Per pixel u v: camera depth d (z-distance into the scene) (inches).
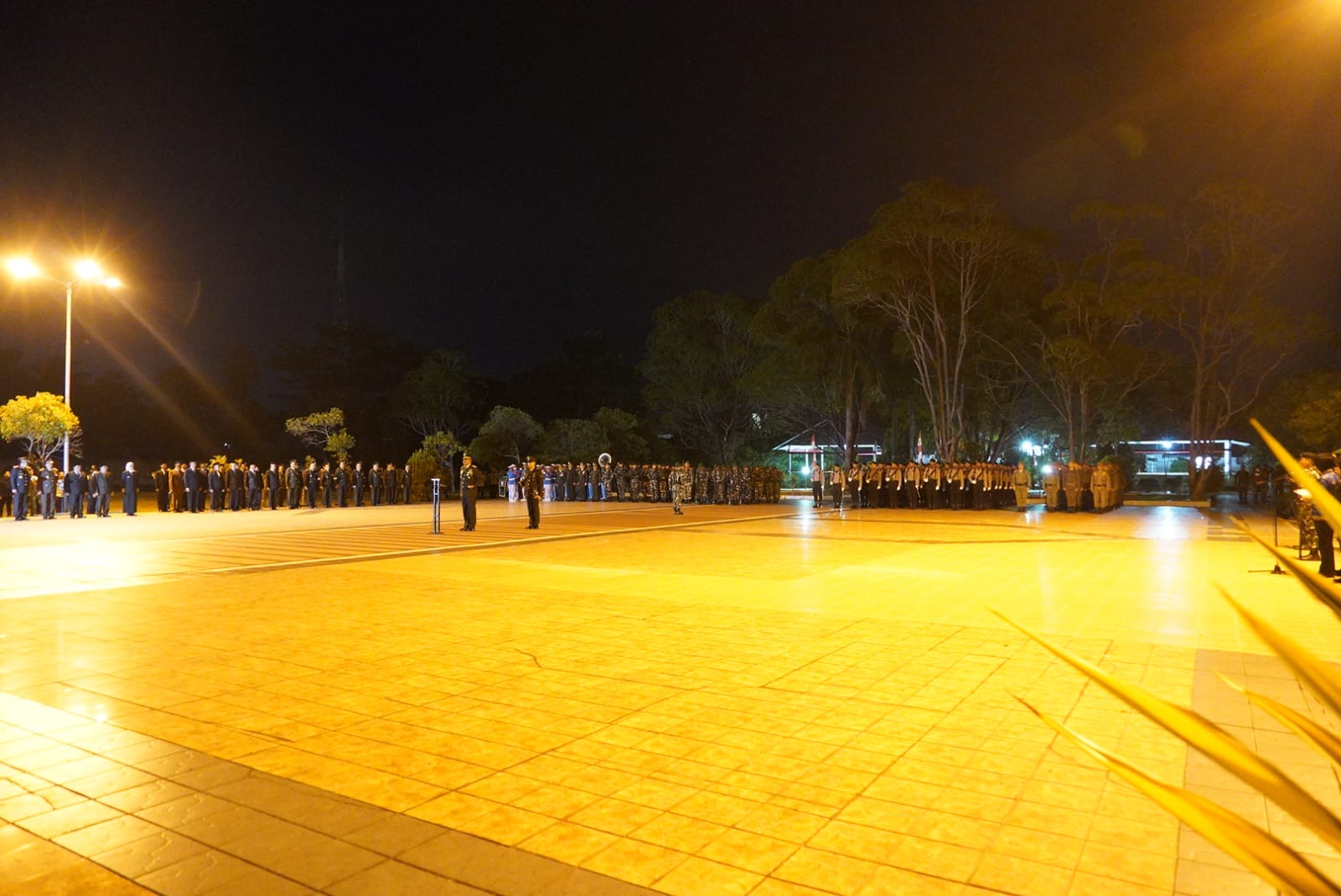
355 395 2041.1
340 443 1501.0
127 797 180.4
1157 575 509.0
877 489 1259.8
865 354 1658.5
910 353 1603.1
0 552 649.0
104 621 366.3
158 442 2086.6
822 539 751.1
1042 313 1562.5
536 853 154.3
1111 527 889.5
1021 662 293.1
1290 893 40.5
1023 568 541.0
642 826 165.8
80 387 2026.3
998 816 169.3
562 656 303.4
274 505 1275.8
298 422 1493.6
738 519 1025.5
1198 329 1501.0
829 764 198.7
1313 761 195.9
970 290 1419.8
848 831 162.9
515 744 212.5
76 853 155.2
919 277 1419.8
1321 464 492.7
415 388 1849.2
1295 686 263.0
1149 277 1416.1
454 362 1878.7
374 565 561.6
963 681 269.4
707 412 2025.1
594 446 1721.2
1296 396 1637.6
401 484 1505.9
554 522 963.3
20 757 204.1
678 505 1099.9
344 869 148.6
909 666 287.7
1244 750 43.4
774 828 164.4
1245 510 1237.1
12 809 174.6
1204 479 1489.9
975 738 215.9
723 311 1969.7
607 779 189.5
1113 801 176.6
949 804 175.6
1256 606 403.2
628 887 142.2
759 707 242.1
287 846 157.6
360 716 235.5
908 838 159.9
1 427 1090.7
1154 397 2003.0
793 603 412.5
